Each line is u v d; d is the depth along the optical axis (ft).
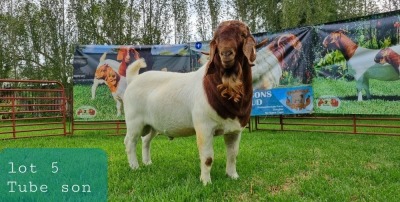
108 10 73.20
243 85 13.11
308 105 30.58
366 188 13.11
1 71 79.66
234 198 12.32
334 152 21.30
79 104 35.35
